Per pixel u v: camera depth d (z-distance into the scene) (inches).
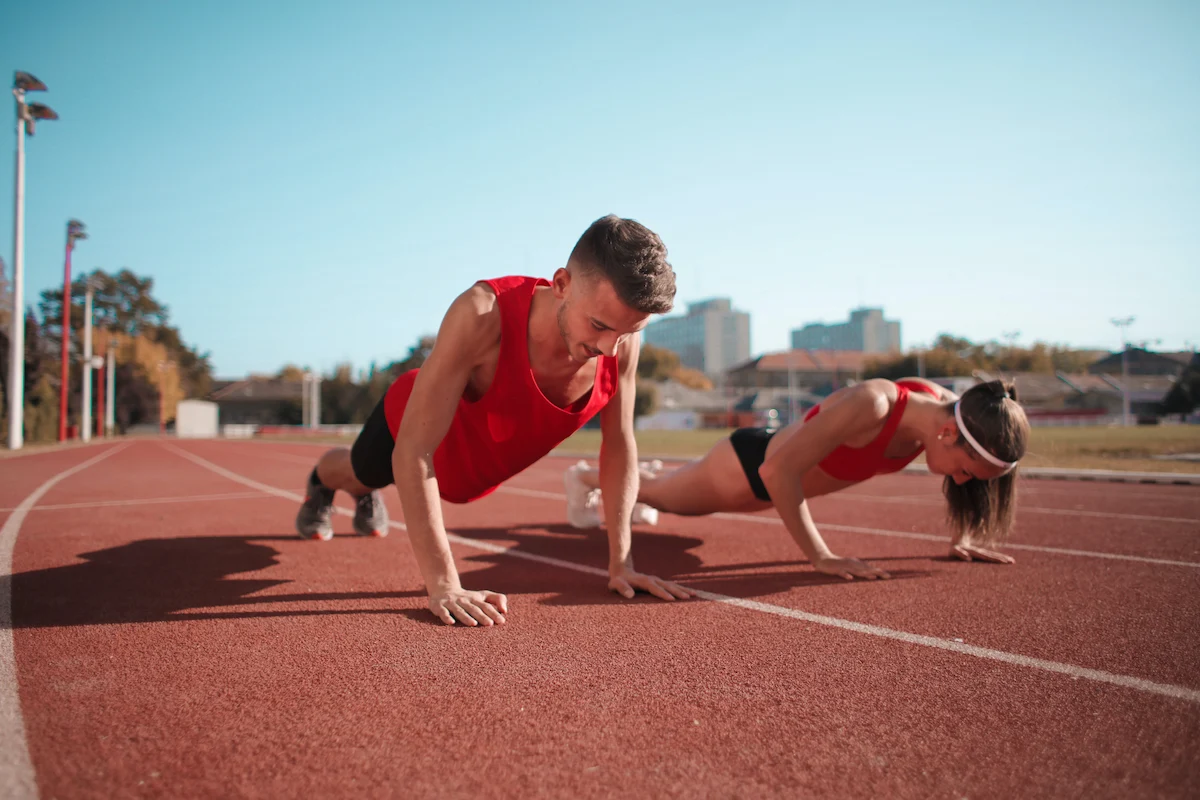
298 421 3260.3
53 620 101.6
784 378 3348.9
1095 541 176.1
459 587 105.7
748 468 156.2
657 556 158.2
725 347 6294.3
